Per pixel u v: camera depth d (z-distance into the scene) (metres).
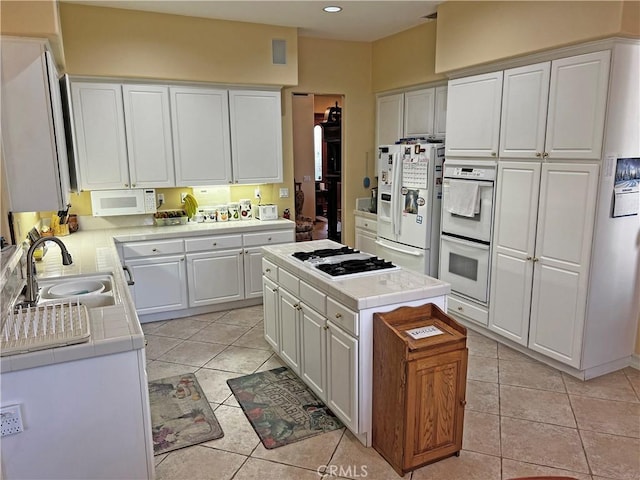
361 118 5.68
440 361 2.25
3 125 2.37
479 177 3.82
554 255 3.26
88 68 3.95
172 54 4.22
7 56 2.31
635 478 2.28
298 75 5.21
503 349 3.75
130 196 4.45
